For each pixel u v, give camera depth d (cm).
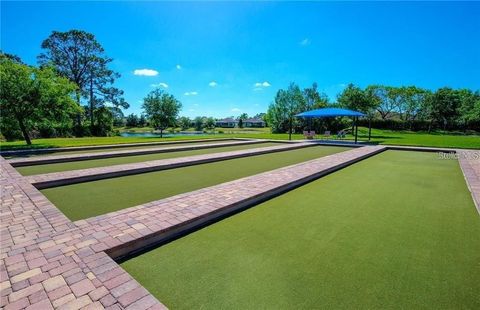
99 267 209
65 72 2602
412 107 3419
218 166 739
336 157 837
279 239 284
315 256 247
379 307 176
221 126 7831
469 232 300
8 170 621
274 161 831
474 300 183
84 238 260
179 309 175
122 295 176
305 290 195
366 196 445
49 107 1391
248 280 209
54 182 508
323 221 335
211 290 196
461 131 3291
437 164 769
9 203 373
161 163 707
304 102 2884
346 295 189
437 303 180
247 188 451
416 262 236
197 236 292
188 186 511
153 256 248
